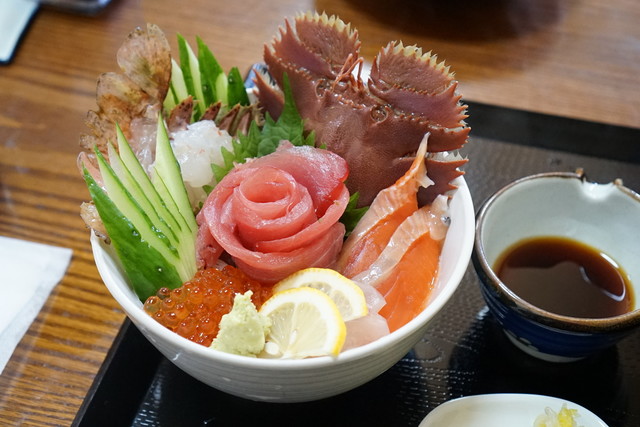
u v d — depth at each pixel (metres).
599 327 0.27
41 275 0.35
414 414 0.29
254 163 0.29
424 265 0.29
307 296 0.25
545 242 0.34
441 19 0.51
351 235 0.29
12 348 0.32
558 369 0.31
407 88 0.29
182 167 0.30
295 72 0.32
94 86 0.46
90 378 0.31
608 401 0.30
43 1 0.51
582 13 0.53
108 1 0.52
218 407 0.30
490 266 0.31
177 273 0.28
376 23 0.51
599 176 0.40
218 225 0.28
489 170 0.40
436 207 0.30
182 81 0.35
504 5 0.53
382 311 0.28
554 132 0.41
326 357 0.23
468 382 0.30
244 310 0.24
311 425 0.29
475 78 0.47
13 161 0.41
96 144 0.30
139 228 0.27
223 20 0.51
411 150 0.30
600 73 0.48
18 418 0.30
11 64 0.47
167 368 0.31
